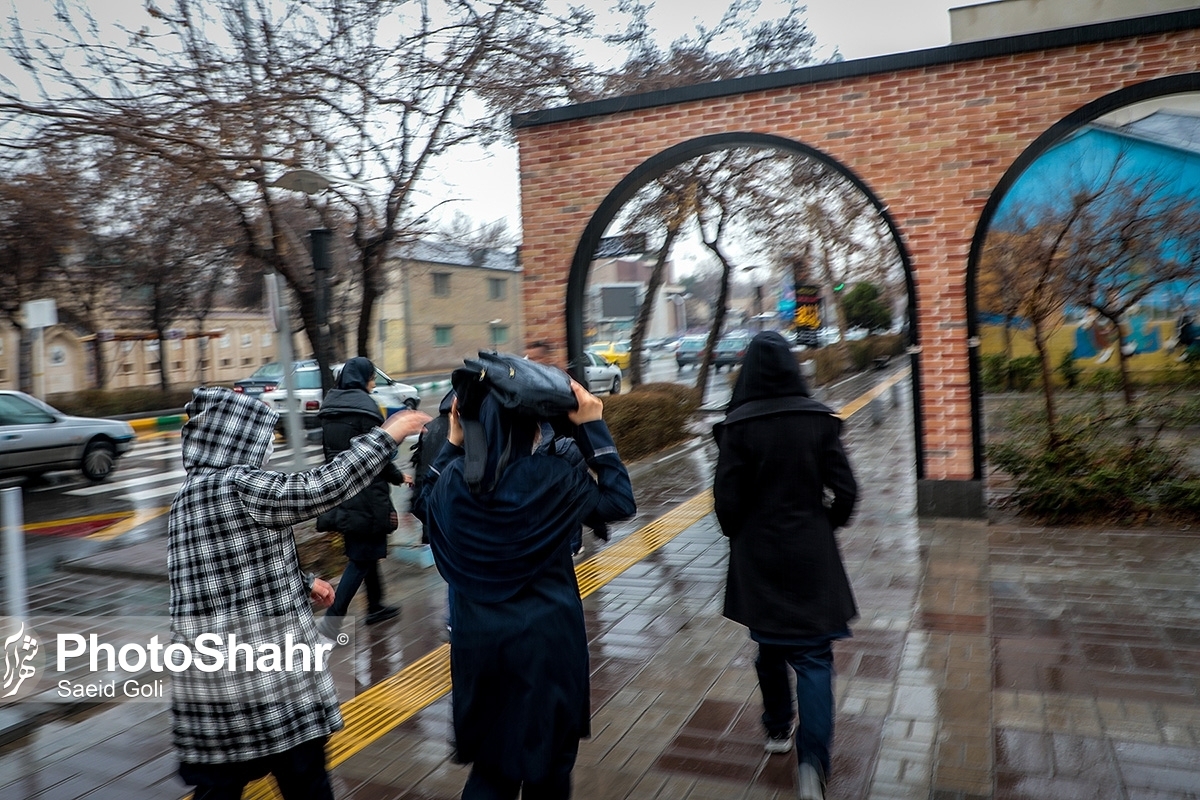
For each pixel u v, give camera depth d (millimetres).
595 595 6312
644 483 10914
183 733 2797
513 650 2709
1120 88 7766
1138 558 6656
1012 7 15773
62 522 10547
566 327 9672
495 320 50969
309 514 2809
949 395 8297
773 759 3820
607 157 9398
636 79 14281
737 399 3631
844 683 4574
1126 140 13109
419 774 3814
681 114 9094
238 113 9062
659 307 74875
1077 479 7887
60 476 14266
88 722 4410
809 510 3455
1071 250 12438
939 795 3461
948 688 4461
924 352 8367
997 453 8469
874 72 8352
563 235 9609
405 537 7750
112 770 3916
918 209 8352
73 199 10531
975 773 3613
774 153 15938
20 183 10102
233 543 2777
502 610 2738
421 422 2998
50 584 7371
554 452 2840
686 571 6867
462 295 48656
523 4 9891
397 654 5289
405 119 9656
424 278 46094
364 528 5473
